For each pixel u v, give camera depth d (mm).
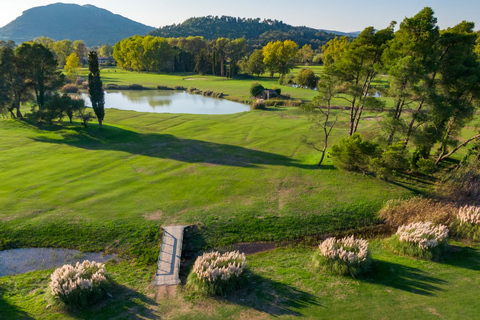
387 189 24469
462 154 32125
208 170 28609
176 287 13602
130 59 149125
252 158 32219
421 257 15562
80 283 12211
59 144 36125
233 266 13273
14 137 37875
